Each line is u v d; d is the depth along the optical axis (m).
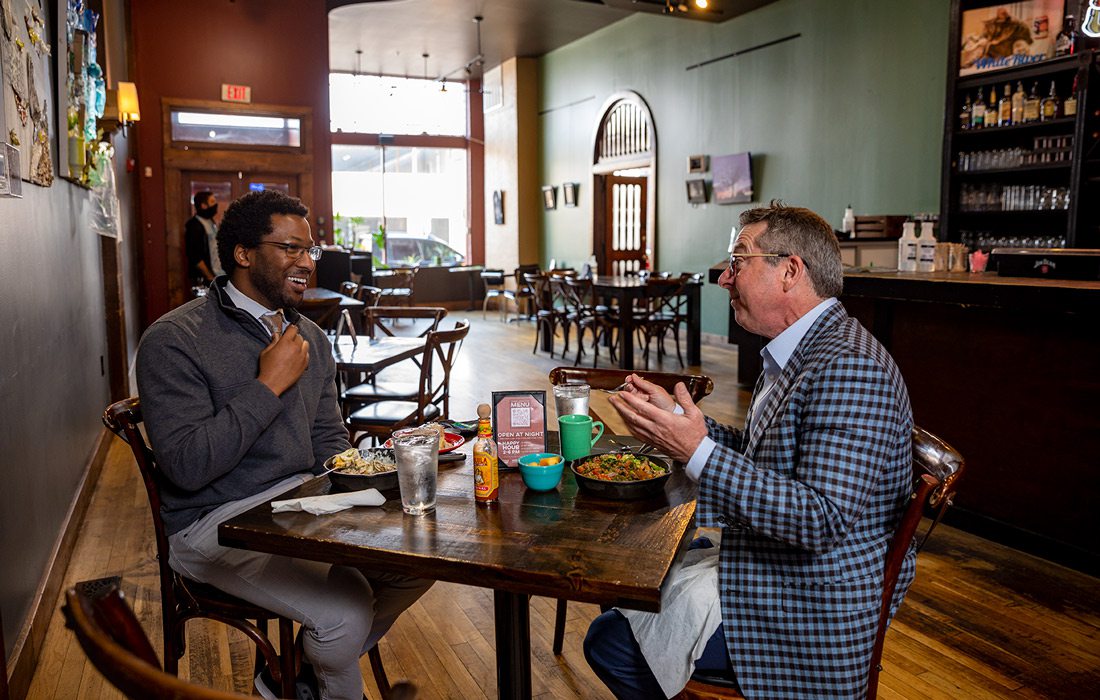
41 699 2.19
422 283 13.62
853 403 1.36
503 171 13.34
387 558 1.33
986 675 2.31
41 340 2.84
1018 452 3.18
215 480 1.79
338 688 1.73
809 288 1.54
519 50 12.27
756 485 1.34
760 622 1.44
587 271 8.34
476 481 1.58
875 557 1.42
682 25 9.55
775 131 8.36
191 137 8.63
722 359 8.13
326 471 1.84
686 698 1.48
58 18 3.22
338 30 10.87
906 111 6.89
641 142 10.53
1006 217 5.94
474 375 7.19
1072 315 2.94
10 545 2.21
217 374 1.78
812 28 7.79
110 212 5.15
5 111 2.26
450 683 2.28
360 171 14.35
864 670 1.40
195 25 8.48
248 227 1.84
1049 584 2.90
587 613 2.74
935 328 3.50
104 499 3.84
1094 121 5.12
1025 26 5.46
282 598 1.68
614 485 1.56
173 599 1.85
